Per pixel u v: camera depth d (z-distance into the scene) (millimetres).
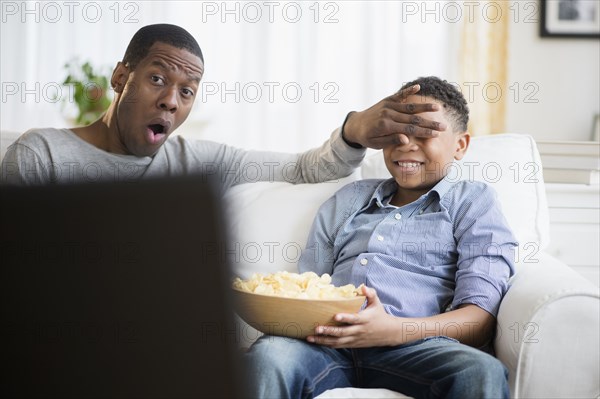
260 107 3270
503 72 3178
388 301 1356
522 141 1682
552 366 1150
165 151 1628
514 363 1195
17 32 3242
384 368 1235
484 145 1659
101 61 3248
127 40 3242
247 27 3252
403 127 1444
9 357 338
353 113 1604
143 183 339
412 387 1194
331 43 3240
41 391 342
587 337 1146
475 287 1298
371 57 3219
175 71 1556
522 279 1310
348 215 1527
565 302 1147
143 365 346
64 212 333
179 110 1586
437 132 1440
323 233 1529
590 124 3230
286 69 3270
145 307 343
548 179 2066
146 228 340
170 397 349
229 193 1651
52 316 338
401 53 3207
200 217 344
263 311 1151
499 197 1588
